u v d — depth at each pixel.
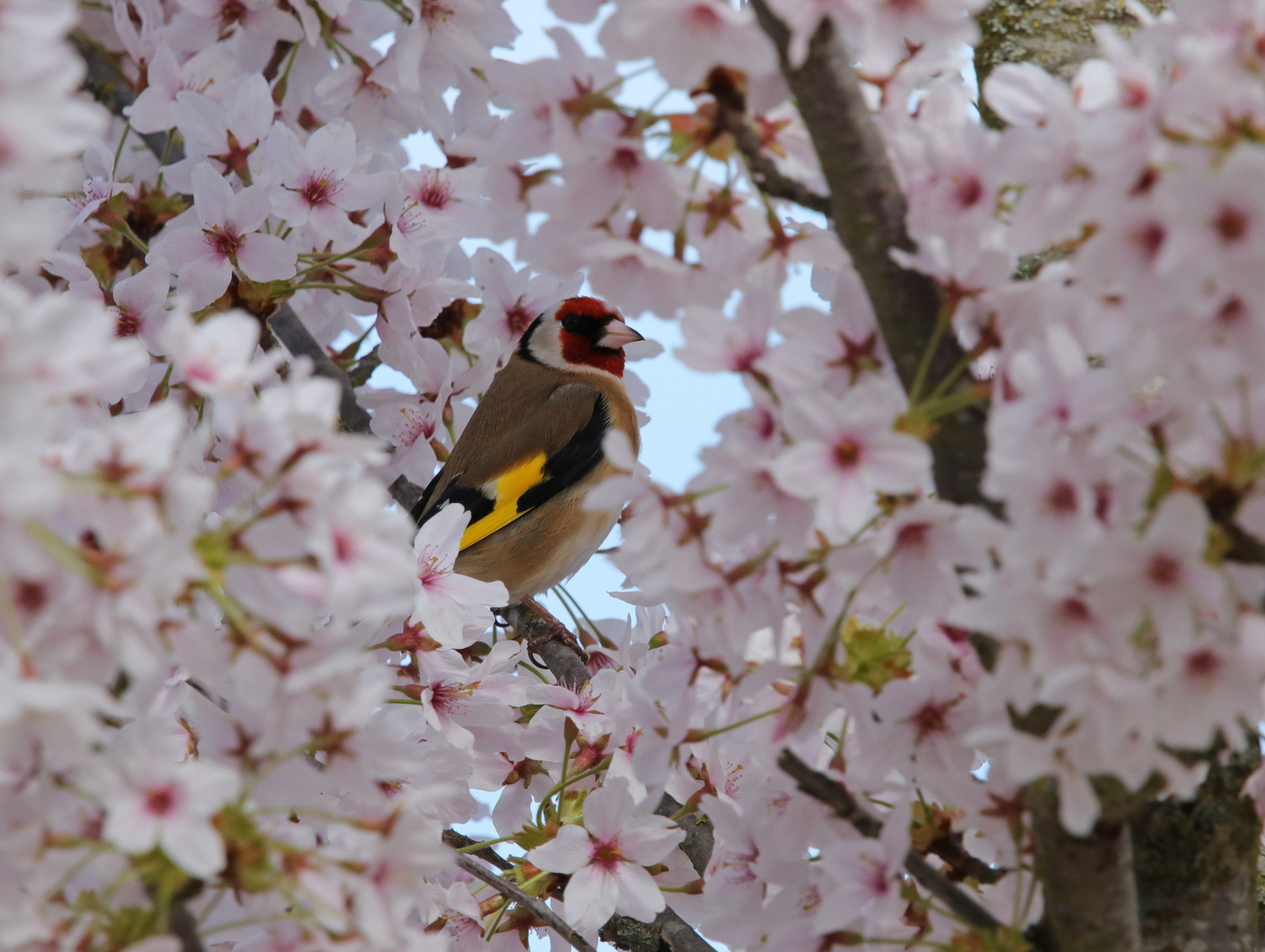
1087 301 3.45
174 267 6.98
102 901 3.35
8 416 2.87
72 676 3.21
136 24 8.12
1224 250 2.84
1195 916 5.00
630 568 3.78
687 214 4.27
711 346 3.93
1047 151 3.34
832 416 3.41
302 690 3.44
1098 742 3.24
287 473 3.38
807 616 3.99
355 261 7.97
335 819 3.72
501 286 8.70
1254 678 3.08
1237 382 3.11
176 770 3.14
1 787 3.34
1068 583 3.06
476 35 7.39
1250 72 3.09
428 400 8.69
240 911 4.16
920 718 4.18
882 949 4.39
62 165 2.99
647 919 5.68
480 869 6.14
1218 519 3.14
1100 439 3.05
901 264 4.00
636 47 3.67
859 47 4.18
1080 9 7.15
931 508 3.53
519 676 6.89
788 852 4.48
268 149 7.30
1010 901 4.28
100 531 3.12
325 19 7.56
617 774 6.38
